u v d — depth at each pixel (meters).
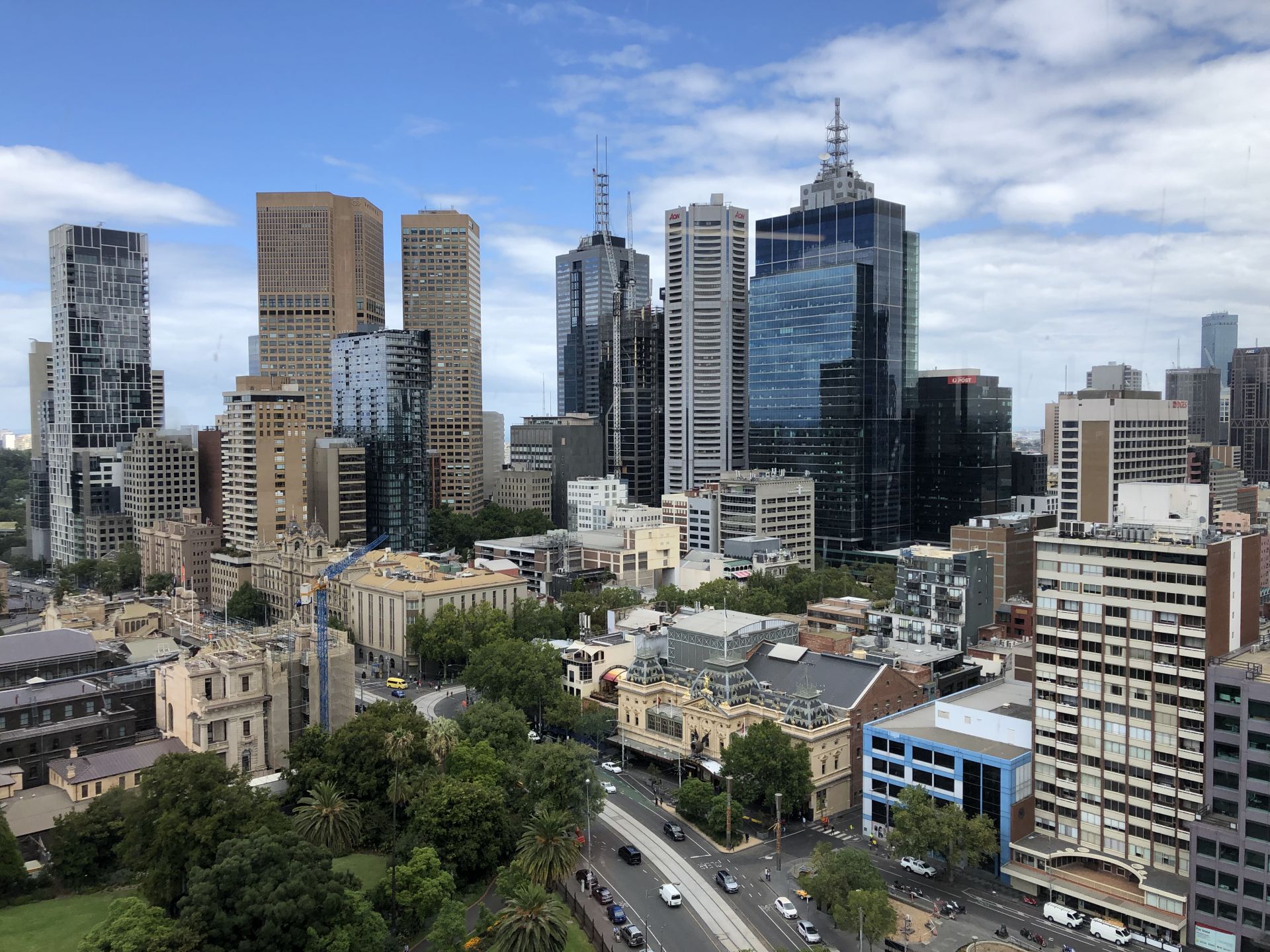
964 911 165.00
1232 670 150.62
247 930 134.00
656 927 159.12
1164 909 157.88
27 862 171.75
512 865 164.38
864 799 199.00
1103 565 172.50
